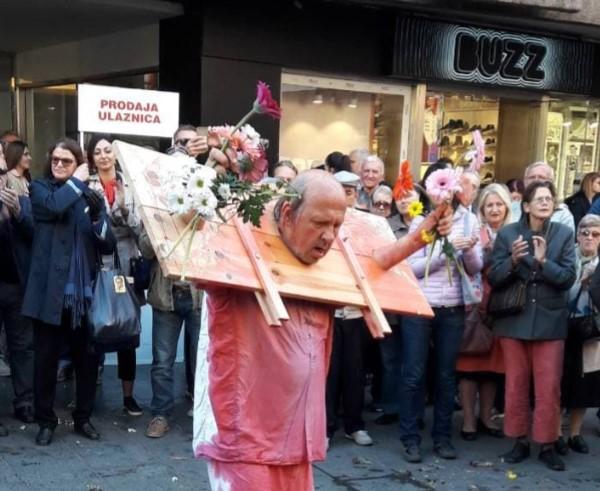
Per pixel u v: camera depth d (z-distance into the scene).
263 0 7.82
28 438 4.89
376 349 5.88
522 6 8.46
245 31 7.75
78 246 4.63
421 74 8.82
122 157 2.41
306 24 8.12
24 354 5.16
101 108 5.74
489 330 5.23
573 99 10.52
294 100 8.44
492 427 5.57
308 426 2.58
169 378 5.10
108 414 5.45
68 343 4.89
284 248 2.58
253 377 2.56
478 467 4.91
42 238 4.62
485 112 9.91
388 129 9.13
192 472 4.48
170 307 4.99
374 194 5.57
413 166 9.27
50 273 4.58
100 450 4.75
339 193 2.53
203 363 2.68
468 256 4.79
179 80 7.88
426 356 4.93
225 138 2.80
